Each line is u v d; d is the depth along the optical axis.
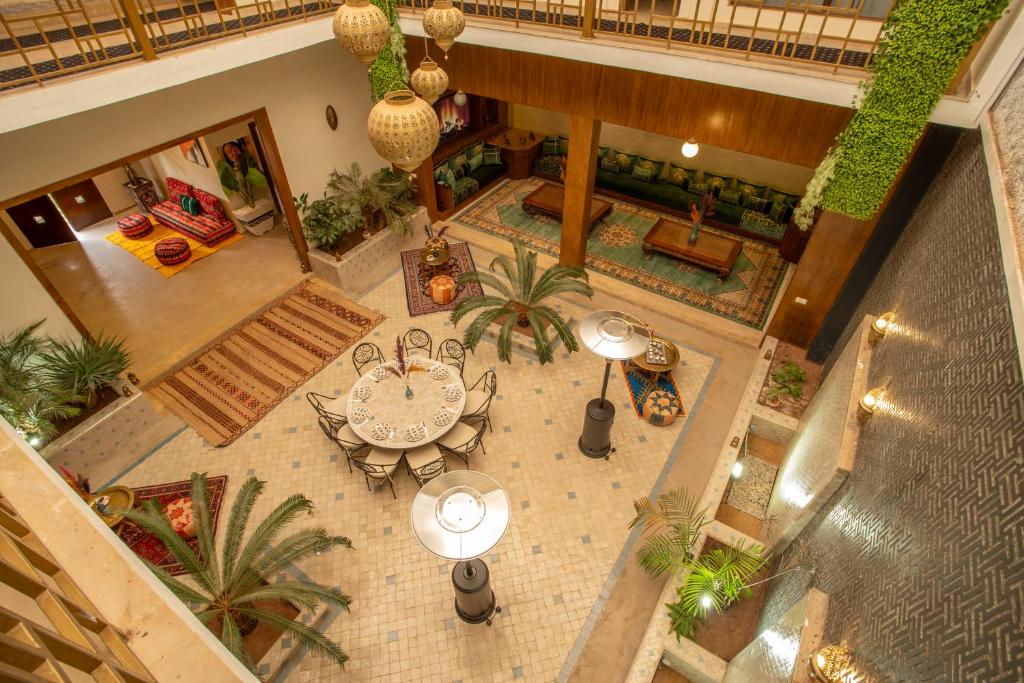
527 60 7.91
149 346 8.57
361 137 10.21
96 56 5.52
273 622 4.72
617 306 9.48
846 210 6.39
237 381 8.05
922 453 3.41
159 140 7.22
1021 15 4.49
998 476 2.51
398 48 8.32
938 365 3.66
